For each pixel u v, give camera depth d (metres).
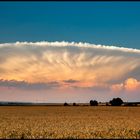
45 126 37.69
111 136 27.16
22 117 59.06
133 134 28.31
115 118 55.84
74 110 98.75
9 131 30.80
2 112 83.25
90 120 49.47
